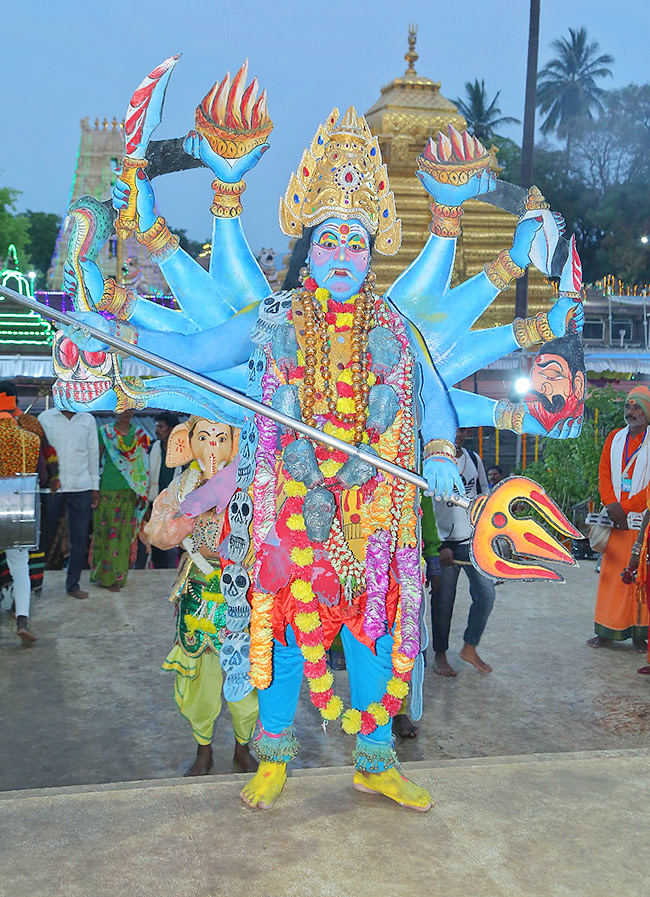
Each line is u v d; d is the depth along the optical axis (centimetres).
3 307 1369
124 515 813
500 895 250
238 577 321
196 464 420
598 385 1720
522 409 370
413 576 311
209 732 438
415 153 1912
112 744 484
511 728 519
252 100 344
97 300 348
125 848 270
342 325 316
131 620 717
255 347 347
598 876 260
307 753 484
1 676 584
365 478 300
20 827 280
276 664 311
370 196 319
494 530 312
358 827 287
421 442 342
